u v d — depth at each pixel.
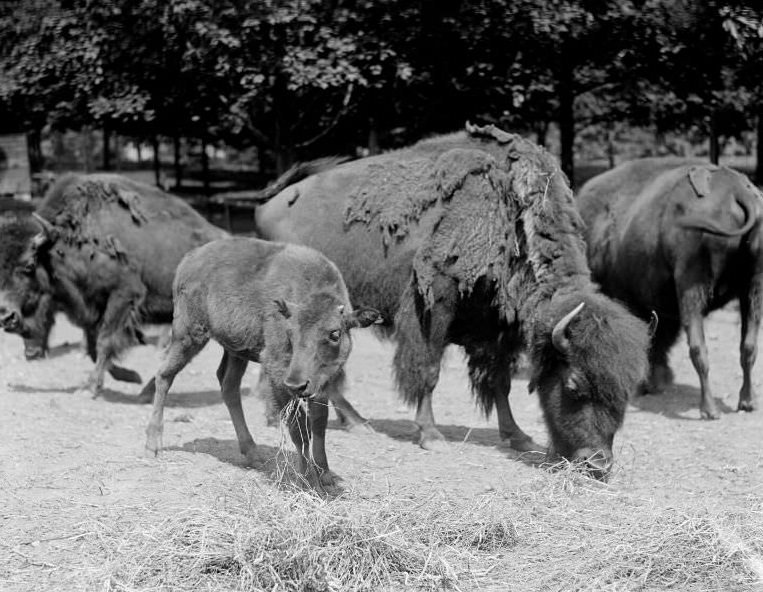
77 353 12.08
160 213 9.43
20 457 6.79
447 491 6.12
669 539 5.03
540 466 6.64
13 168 27.44
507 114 17.97
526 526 5.39
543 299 6.91
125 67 17.38
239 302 6.23
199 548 4.88
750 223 8.02
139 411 8.62
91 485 6.17
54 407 8.59
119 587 4.59
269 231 8.41
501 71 16.45
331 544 4.84
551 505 5.73
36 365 11.10
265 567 4.67
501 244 7.14
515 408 8.98
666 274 8.75
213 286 6.43
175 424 8.03
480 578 4.78
